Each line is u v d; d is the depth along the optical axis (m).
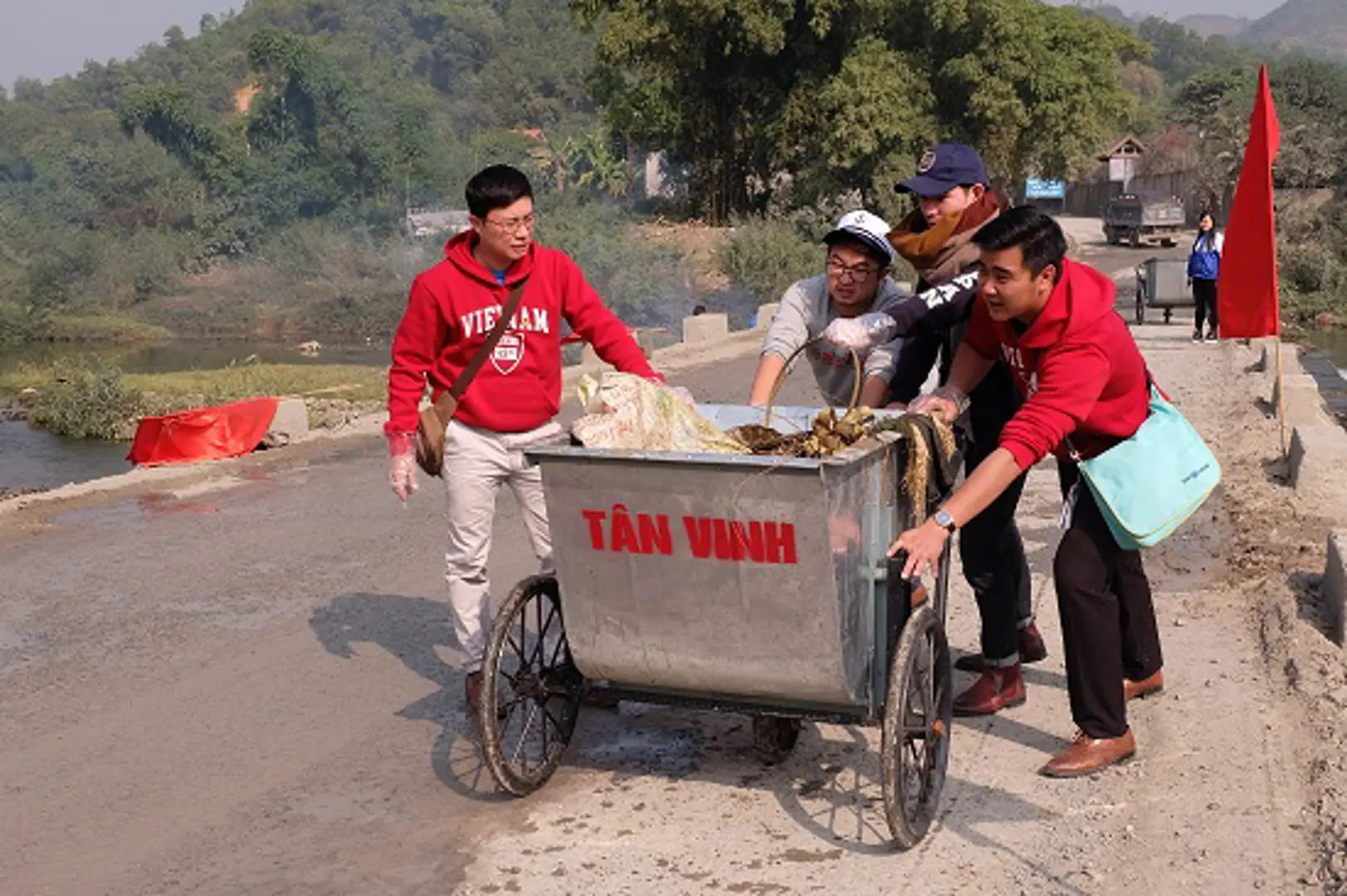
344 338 51.56
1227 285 10.12
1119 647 5.05
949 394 5.03
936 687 4.77
